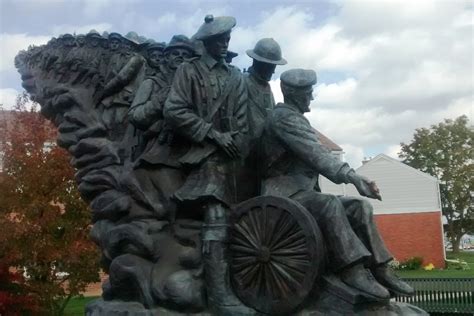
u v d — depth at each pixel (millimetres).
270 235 5723
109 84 7648
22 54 9453
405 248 38688
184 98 6328
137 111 6789
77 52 8344
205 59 6609
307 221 5523
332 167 5801
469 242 88438
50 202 13297
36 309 12727
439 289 14734
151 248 6320
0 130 13906
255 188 6516
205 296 6031
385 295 5457
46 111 8633
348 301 5441
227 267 5953
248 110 6602
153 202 6574
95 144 7453
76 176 7684
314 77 6266
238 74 6676
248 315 5711
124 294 6469
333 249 5598
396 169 39281
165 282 6113
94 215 7051
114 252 6574
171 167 6672
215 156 6316
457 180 51188
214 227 6008
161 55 7664
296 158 6195
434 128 53031
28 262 13102
